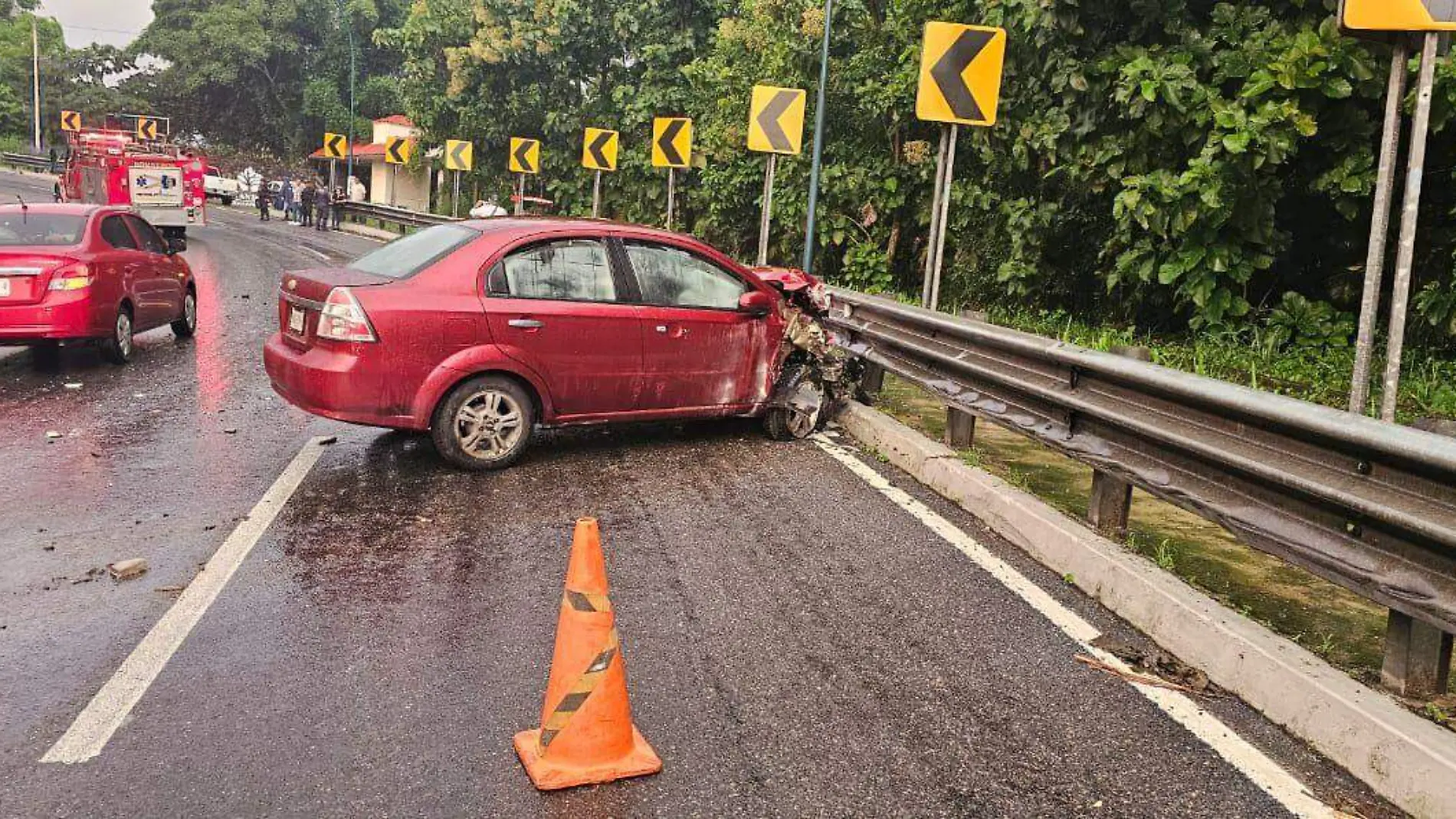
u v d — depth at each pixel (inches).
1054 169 513.3
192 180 1171.9
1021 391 252.4
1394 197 434.6
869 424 318.3
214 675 159.8
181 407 353.7
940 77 372.5
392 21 2760.8
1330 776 138.6
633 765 134.5
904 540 229.6
